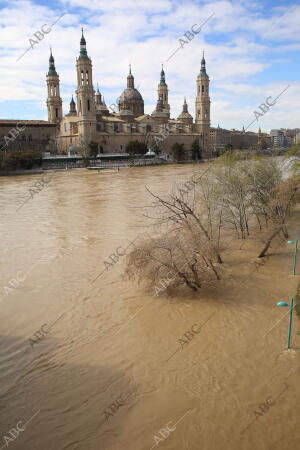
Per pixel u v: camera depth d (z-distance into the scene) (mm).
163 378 17219
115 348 19703
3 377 17672
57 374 17766
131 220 48719
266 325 21266
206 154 198500
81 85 162250
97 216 52094
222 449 13469
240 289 26109
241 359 18297
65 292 26688
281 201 37656
